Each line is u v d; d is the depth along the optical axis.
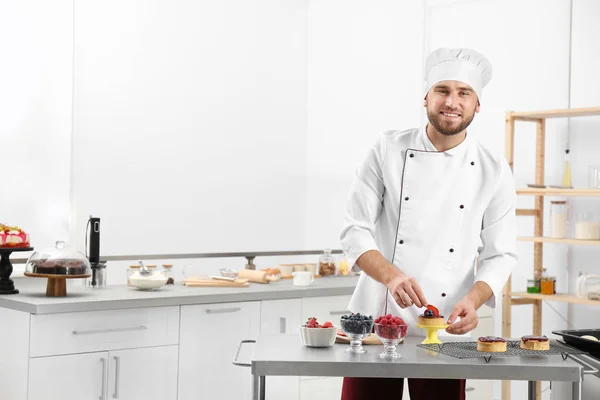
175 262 5.76
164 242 5.71
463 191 2.62
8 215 4.91
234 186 6.09
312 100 6.45
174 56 5.78
